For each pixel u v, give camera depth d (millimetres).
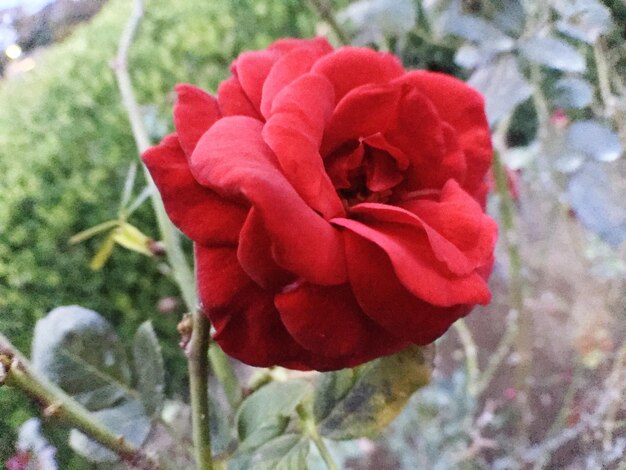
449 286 105
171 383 194
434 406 252
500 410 230
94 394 151
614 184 187
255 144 104
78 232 263
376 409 153
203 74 342
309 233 95
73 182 265
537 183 246
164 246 184
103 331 156
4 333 163
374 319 108
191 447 153
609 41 195
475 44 214
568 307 227
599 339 205
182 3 352
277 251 94
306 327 107
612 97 196
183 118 115
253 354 115
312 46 137
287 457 149
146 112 295
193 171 102
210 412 158
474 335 262
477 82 194
